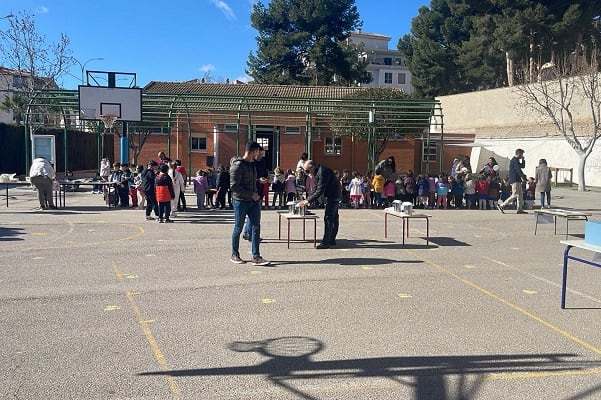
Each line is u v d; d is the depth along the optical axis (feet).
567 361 17.07
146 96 81.30
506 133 141.08
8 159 98.27
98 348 17.46
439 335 19.25
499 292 25.36
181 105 91.15
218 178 60.49
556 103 113.09
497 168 70.03
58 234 40.52
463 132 154.71
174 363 16.37
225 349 17.57
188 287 25.26
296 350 17.57
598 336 19.43
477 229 47.26
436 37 198.49
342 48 184.75
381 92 104.73
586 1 140.46
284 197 63.41
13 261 30.55
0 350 17.16
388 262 31.71
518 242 40.34
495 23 155.84
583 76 106.93
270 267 29.81
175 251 34.27
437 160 131.23
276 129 116.78
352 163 112.37
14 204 61.26
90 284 25.59
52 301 22.68
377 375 15.74
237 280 26.71
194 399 14.06
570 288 26.32
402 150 121.60
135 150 109.91
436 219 54.34
